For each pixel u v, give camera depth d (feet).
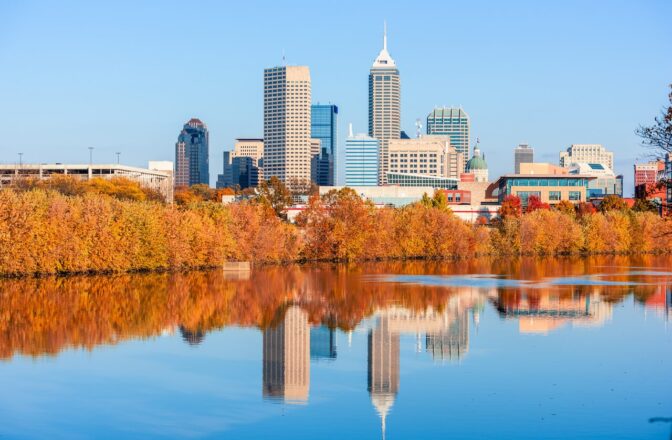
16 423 199.11
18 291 444.14
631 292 447.83
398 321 346.13
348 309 383.24
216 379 240.94
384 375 245.24
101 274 564.71
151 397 221.25
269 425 198.80
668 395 220.64
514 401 215.92
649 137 248.11
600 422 197.88
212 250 630.74
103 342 294.66
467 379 239.91
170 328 326.03
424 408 211.00
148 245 586.86
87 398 220.23
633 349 279.90
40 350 279.28
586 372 245.86
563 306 388.16
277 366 257.55
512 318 351.46
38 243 518.78
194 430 195.00
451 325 333.62
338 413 208.03
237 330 322.75
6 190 526.98
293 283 512.22
